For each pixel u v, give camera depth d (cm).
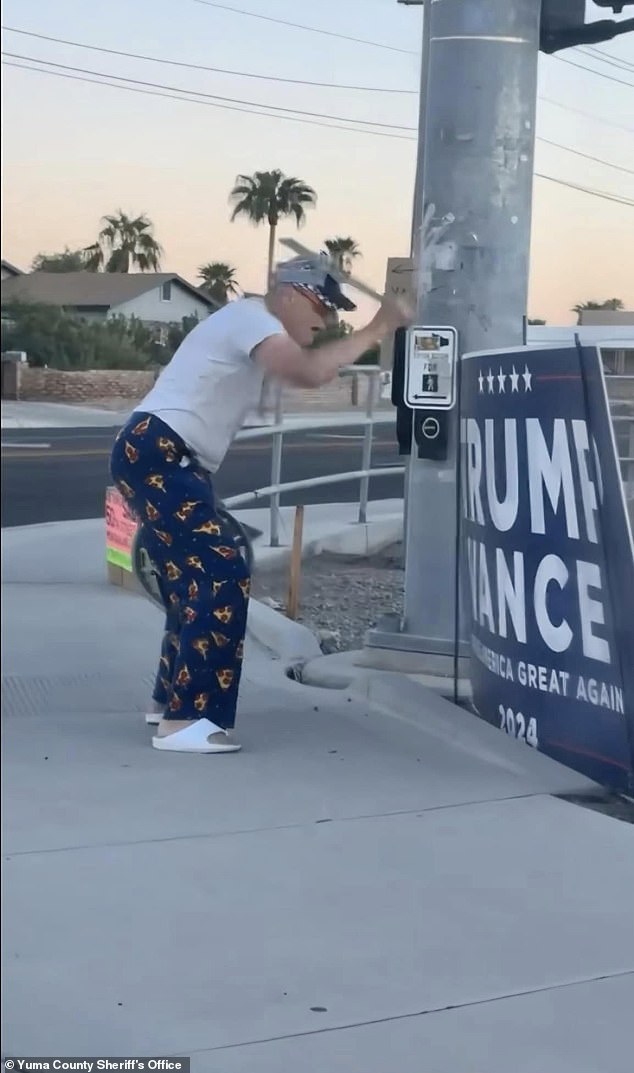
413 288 613
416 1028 315
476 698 566
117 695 554
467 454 554
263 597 836
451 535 613
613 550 463
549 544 496
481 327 604
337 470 1389
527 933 367
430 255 606
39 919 356
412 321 550
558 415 480
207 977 332
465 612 598
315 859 409
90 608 662
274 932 358
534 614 509
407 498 648
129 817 431
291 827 433
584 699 491
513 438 508
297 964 342
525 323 611
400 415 612
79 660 580
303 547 968
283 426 881
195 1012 315
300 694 595
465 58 591
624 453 542
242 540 505
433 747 524
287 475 1361
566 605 493
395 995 330
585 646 486
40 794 443
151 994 321
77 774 466
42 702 532
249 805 449
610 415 474
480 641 556
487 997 331
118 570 711
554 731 507
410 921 370
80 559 741
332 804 455
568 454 478
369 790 472
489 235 600
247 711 565
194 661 494
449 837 433
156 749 497
